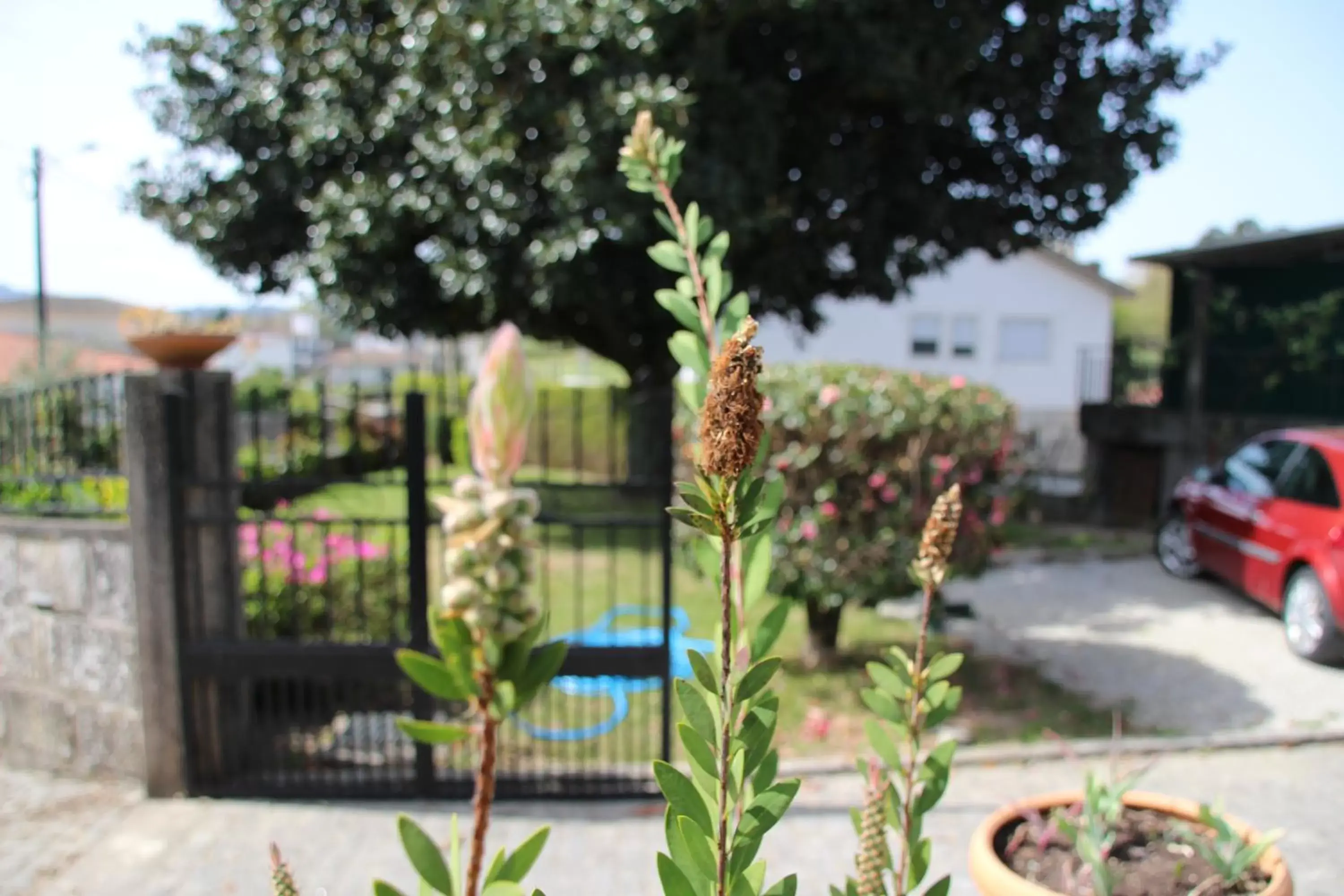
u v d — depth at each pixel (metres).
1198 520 9.08
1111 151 11.14
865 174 11.27
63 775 4.88
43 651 4.93
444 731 0.80
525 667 0.79
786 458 5.59
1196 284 12.88
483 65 9.17
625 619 7.70
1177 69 11.43
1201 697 6.21
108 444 5.43
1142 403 15.27
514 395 0.77
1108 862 2.62
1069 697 6.12
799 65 10.14
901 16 9.50
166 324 4.55
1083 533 12.66
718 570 1.40
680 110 5.23
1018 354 22.62
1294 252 11.90
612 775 4.65
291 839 4.20
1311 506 7.09
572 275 9.87
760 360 0.97
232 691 4.70
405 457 4.47
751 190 9.52
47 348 13.93
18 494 5.39
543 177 9.52
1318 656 6.85
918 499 5.66
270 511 7.23
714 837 1.13
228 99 12.03
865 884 1.64
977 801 4.62
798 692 6.02
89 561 4.73
